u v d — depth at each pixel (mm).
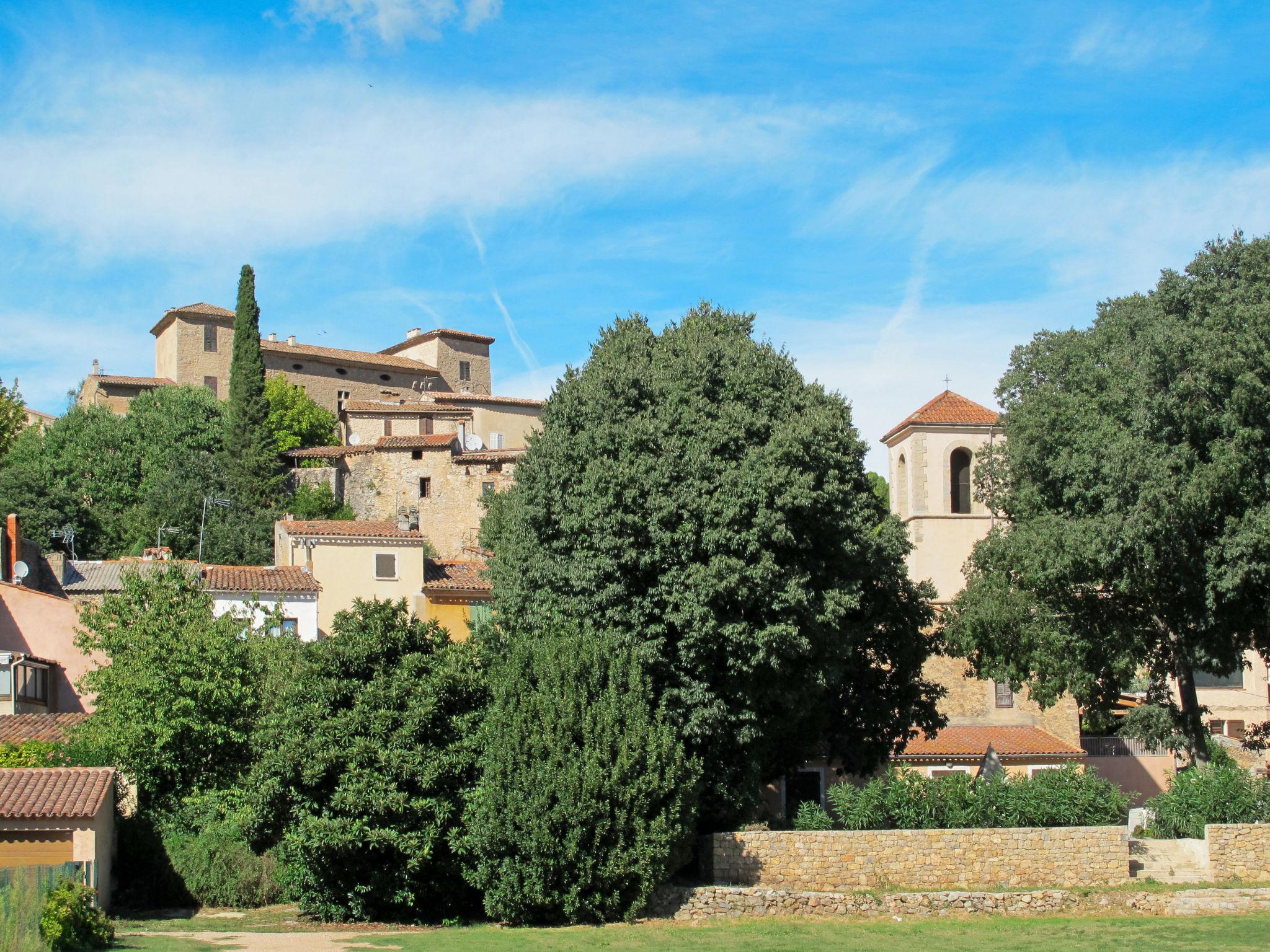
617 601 32406
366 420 101188
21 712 43188
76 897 24922
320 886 30609
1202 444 37875
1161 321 38969
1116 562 38281
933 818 32281
